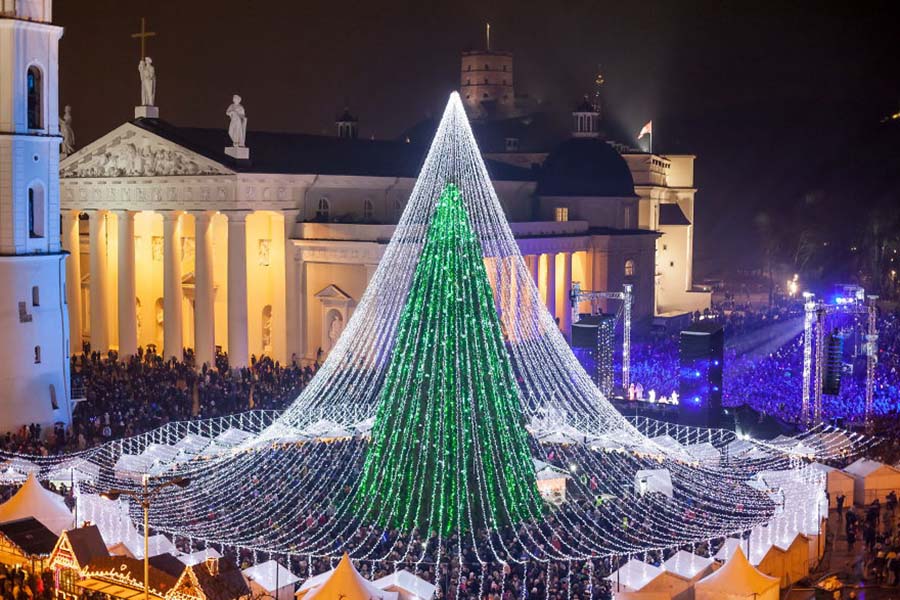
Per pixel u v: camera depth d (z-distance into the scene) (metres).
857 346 112.31
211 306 101.75
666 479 62.53
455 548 52.91
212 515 57.72
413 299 55.53
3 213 78.12
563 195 134.75
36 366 79.75
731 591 44.91
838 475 63.88
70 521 51.53
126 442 70.00
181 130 105.31
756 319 141.75
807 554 53.47
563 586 48.50
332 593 42.59
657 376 98.94
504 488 55.16
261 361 99.25
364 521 56.38
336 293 103.50
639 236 137.25
